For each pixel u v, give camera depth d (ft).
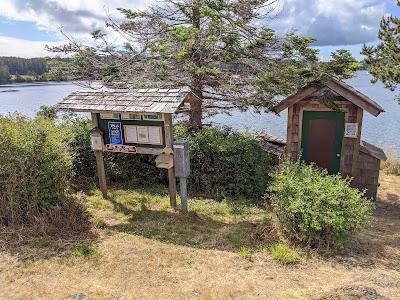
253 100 27.25
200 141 25.29
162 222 20.01
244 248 16.79
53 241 16.80
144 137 21.31
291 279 14.21
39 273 14.06
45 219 17.90
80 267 14.64
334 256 16.61
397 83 25.53
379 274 14.93
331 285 13.70
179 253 16.24
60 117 29.09
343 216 16.70
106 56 29.55
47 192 18.56
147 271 14.51
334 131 28.19
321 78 25.16
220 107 30.22
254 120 66.44
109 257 15.57
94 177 26.81
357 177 27.78
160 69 26.04
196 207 22.61
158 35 28.48
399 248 18.06
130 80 25.21
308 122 27.81
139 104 20.36
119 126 21.77
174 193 22.06
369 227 21.36
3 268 14.32
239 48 27.04
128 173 26.94
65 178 19.99
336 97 26.66
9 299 12.32
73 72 28.96
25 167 17.92
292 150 28.43
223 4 27.04
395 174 37.01
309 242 17.07
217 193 24.80
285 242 17.51
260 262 15.65
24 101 74.59
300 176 19.33
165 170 26.53
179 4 28.04
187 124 30.30
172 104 19.83
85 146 26.55
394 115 76.74
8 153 17.69
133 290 13.06
